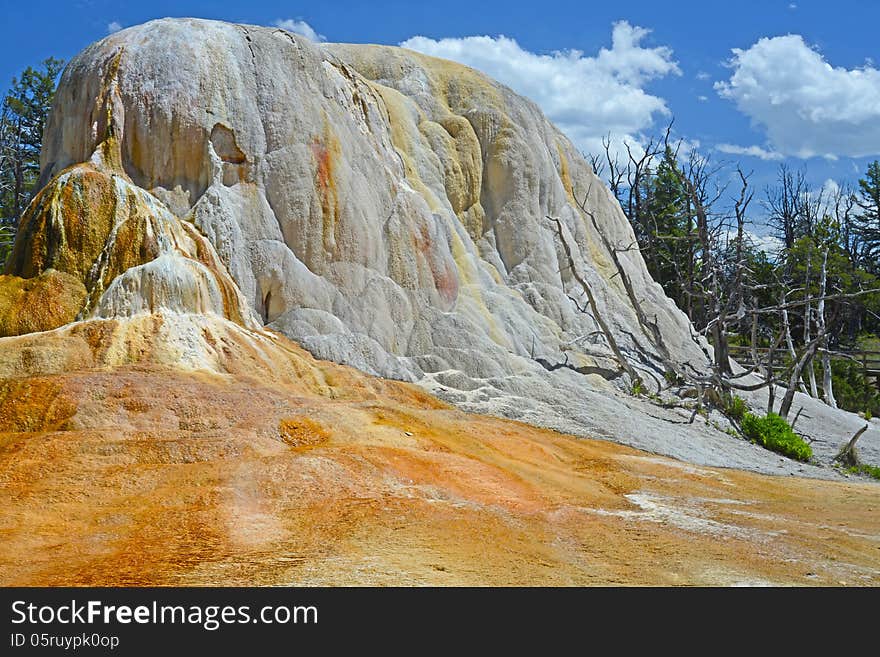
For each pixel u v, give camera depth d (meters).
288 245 17.89
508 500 11.09
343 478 10.52
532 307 22.95
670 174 47.00
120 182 15.66
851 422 26.39
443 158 23.62
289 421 12.14
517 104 26.45
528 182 24.58
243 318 16.00
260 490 9.85
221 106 17.84
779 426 20.81
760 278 43.56
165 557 7.82
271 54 19.08
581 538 9.71
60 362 12.71
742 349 36.53
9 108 41.00
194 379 12.69
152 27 18.47
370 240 19.09
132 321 13.72
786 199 55.31
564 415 17.72
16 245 15.41
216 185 17.28
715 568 8.89
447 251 21.14
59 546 8.05
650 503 12.23
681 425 20.00
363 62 26.03
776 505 13.05
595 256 27.64
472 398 17.31
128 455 10.34
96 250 15.06
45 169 18.73
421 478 11.20
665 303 28.92
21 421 11.05
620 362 22.06
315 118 19.03
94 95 17.50
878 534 11.25
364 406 13.89
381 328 18.30
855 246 58.16
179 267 14.55
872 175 58.09
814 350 24.12
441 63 27.16
